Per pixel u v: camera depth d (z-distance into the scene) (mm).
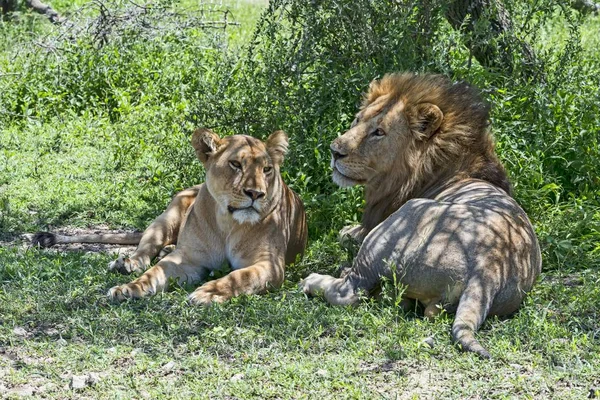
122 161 16203
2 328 9484
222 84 14656
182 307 10055
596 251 12156
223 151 11016
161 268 10914
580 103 14531
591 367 8719
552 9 15438
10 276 10945
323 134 13625
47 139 17312
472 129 11320
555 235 12258
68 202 14367
